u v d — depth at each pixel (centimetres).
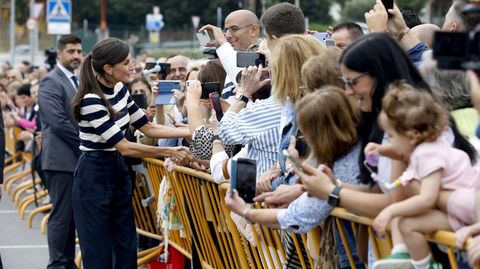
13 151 1997
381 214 436
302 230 517
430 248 445
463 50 398
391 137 445
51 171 1002
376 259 486
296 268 614
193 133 734
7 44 6675
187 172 785
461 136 468
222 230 737
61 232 992
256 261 684
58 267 992
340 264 530
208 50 859
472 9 416
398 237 440
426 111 430
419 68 526
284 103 588
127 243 822
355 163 497
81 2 6625
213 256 779
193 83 752
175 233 898
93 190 805
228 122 639
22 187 1567
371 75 471
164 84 907
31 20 3478
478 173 442
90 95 794
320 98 491
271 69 600
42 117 1027
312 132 496
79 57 1048
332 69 528
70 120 1016
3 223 1394
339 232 523
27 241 1238
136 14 6306
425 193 431
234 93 796
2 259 1112
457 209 428
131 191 832
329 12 3938
